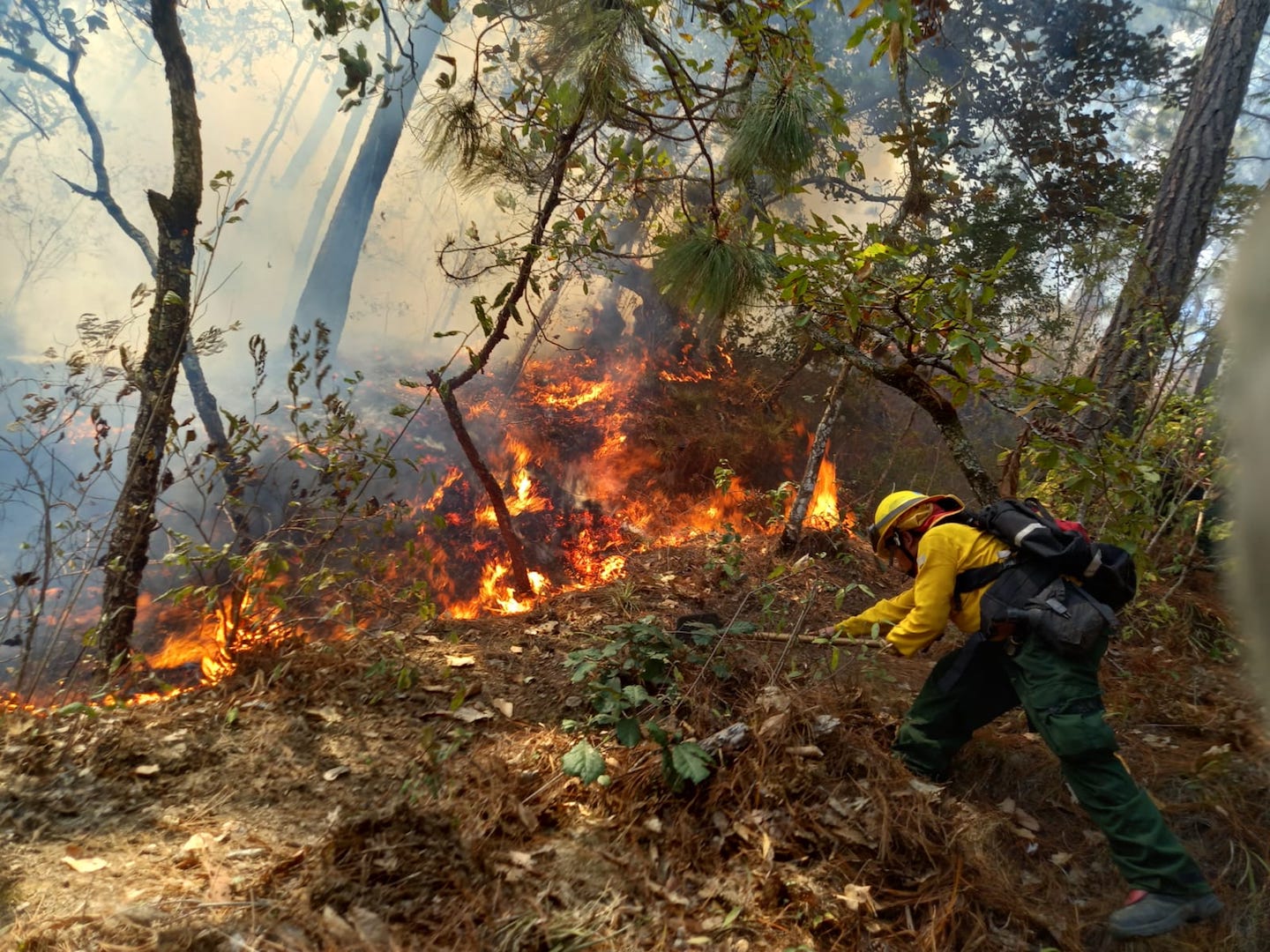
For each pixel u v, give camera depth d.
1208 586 4.86
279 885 2.26
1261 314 1.40
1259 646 1.66
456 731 3.13
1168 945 2.46
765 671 3.64
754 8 3.73
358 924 2.11
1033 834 2.88
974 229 9.57
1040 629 2.56
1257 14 6.34
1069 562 2.62
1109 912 2.54
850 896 2.45
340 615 4.04
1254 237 1.40
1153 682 4.03
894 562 3.15
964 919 2.47
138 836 2.47
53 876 2.24
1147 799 2.44
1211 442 4.69
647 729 2.85
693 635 3.70
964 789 3.07
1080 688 2.54
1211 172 6.30
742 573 5.09
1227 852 2.79
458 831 2.51
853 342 4.02
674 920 2.33
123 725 3.02
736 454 9.22
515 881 2.36
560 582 7.54
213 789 2.74
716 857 2.61
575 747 2.88
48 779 2.67
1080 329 7.61
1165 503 5.05
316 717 3.18
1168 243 6.34
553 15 3.93
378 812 2.58
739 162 3.79
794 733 3.08
